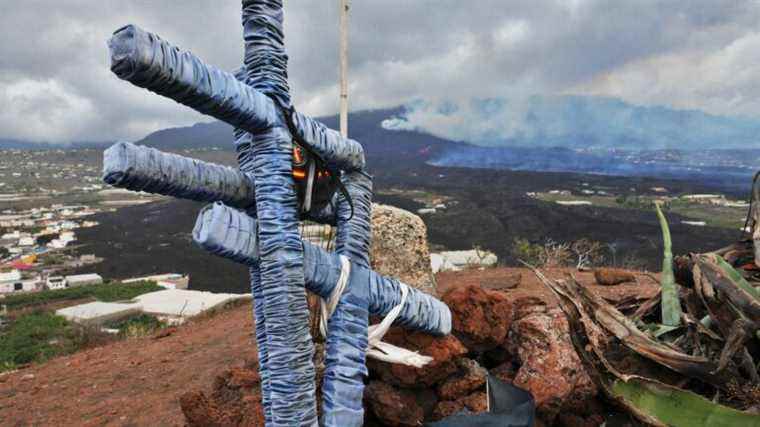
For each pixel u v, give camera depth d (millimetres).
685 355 3305
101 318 25281
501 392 3457
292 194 2820
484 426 3094
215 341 7992
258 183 2777
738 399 3303
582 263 13305
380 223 5000
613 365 3576
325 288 3049
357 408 3080
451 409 3881
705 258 3713
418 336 3869
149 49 2174
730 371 3264
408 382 3824
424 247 5152
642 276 8742
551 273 9766
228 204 2883
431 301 3674
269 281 2721
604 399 3857
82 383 6609
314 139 2922
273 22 2820
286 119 2795
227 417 3805
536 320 4164
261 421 3730
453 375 4027
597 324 3607
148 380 6449
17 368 8133
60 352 12008
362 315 3168
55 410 5801
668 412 3092
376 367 3938
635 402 3184
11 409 5922
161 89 2314
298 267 2777
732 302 3326
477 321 4152
